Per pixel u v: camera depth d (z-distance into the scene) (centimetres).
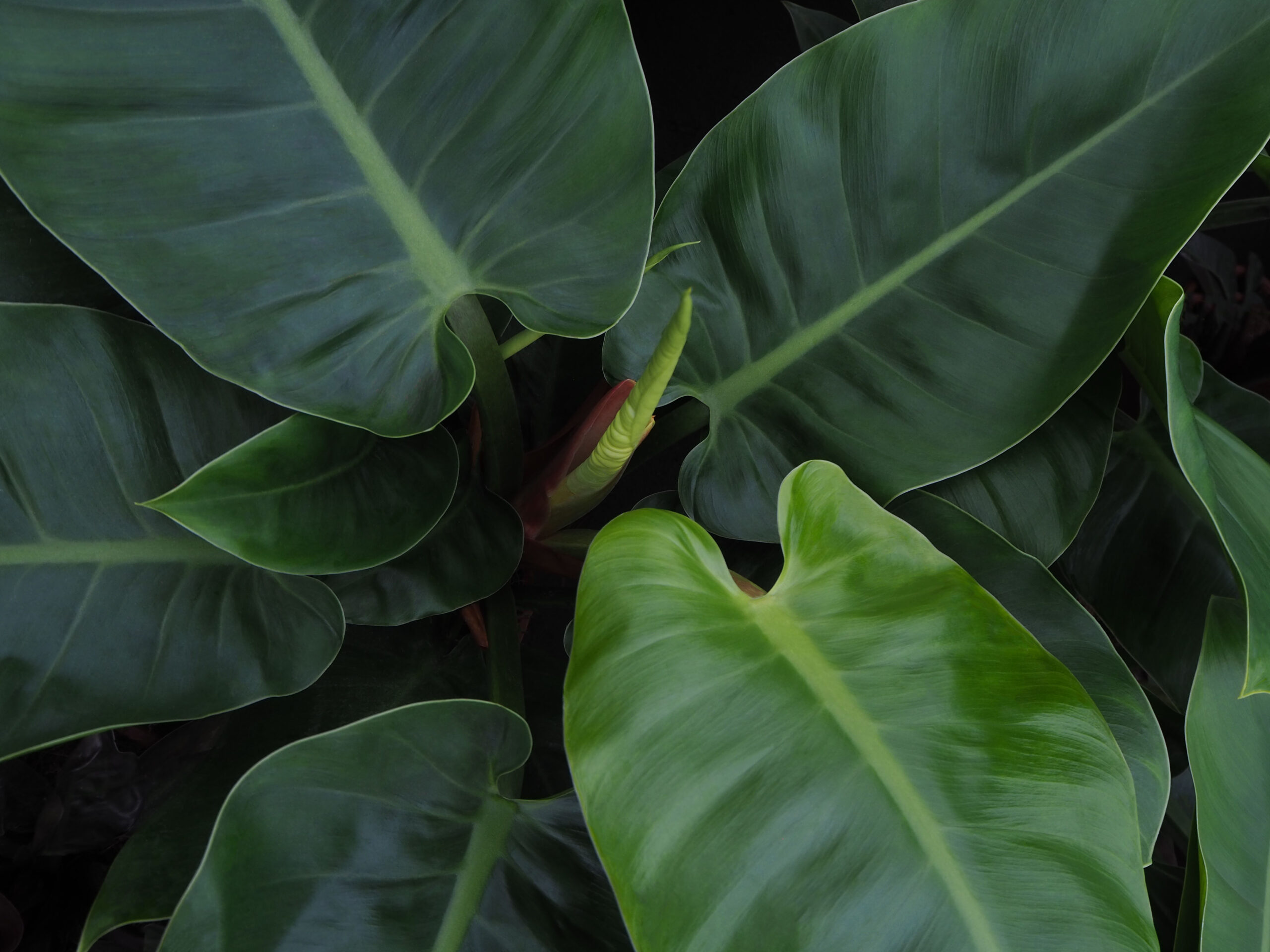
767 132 64
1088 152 62
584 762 51
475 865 61
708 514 74
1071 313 64
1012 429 66
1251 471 64
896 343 68
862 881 50
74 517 60
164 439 63
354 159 56
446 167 57
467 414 84
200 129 54
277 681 62
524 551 79
